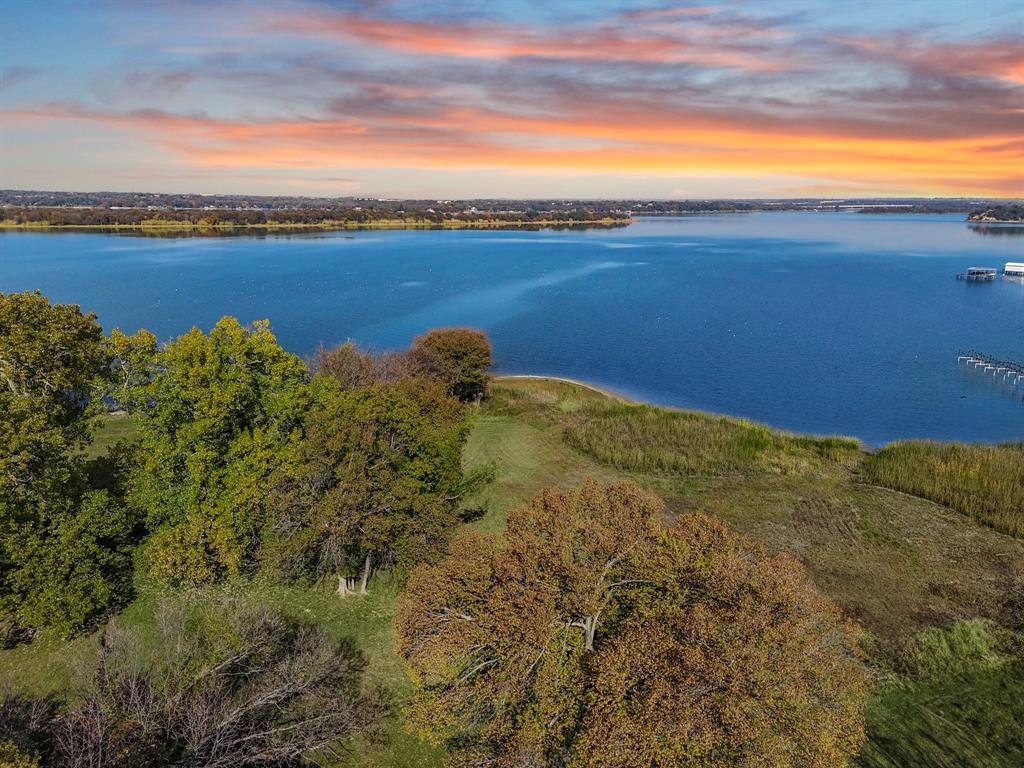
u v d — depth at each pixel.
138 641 22.31
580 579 18.03
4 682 23.05
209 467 28.72
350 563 29.20
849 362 92.88
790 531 37.81
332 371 52.88
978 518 39.38
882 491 43.88
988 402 74.69
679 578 18.53
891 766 20.77
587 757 14.90
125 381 33.53
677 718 14.37
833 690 16.12
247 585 30.25
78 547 25.64
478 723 20.22
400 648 19.41
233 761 17.19
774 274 186.38
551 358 94.88
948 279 175.62
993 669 25.75
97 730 16.34
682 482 45.72
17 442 25.62
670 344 104.06
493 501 42.34
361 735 21.59
